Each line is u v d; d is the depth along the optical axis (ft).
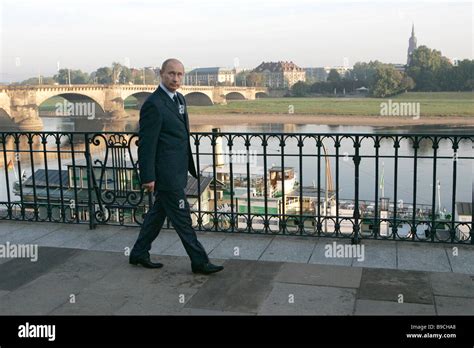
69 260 17.98
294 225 20.22
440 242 18.76
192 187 29.19
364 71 338.95
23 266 17.43
